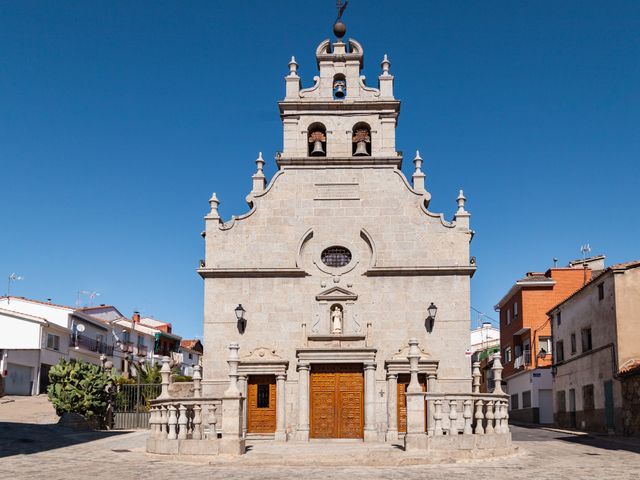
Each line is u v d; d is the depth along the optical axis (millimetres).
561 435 34250
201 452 20656
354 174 28953
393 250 28203
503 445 22391
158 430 22000
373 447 23281
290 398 27125
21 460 20031
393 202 28625
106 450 23328
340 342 27375
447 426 24250
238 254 28359
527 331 52594
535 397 49531
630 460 21438
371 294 27812
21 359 53594
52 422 35000
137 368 40125
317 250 28328
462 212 28375
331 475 17438
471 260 27984
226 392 21281
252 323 27719
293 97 29844
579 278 52281
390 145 29281
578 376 40781
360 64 30516
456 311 27516
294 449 22562
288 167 29094
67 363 35500
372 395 26812
